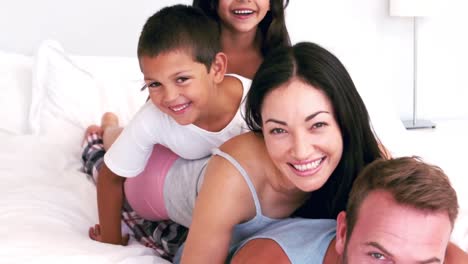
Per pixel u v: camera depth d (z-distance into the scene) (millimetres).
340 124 1089
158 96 1313
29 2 2410
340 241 979
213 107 1355
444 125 2846
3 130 2018
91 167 1830
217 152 1173
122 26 2518
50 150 1887
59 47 2209
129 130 1399
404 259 882
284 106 1038
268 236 1075
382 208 895
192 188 1404
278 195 1182
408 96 2947
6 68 2225
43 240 1288
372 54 2848
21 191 1577
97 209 1632
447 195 884
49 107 2088
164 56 1270
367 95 2252
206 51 1306
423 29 2879
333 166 1100
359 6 2779
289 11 2709
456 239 1338
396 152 1956
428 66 2928
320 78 1039
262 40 1745
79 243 1311
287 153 1066
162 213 1521
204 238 1133
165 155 1506
